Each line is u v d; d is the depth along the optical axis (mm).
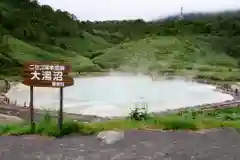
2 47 159000
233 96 69125
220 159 9945
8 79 106438
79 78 134250
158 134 12906
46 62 13797
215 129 13984
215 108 37969
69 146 11352
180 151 10750
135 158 10039
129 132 13180
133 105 49781
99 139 12211
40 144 11641
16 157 10172
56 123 14336
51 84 13719
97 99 59594
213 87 95938
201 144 11570
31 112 14633
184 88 92750
